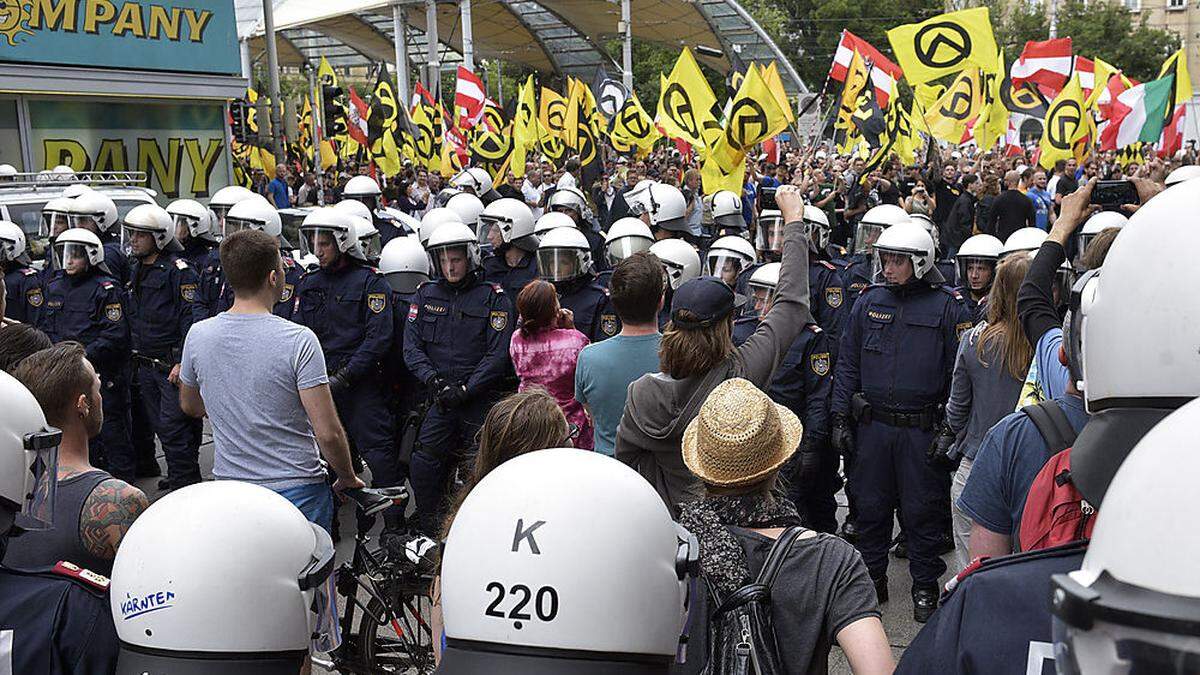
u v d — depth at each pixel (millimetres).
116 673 2137
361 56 49844
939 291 5422
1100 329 1572
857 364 5586
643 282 4027
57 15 14977
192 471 7527
